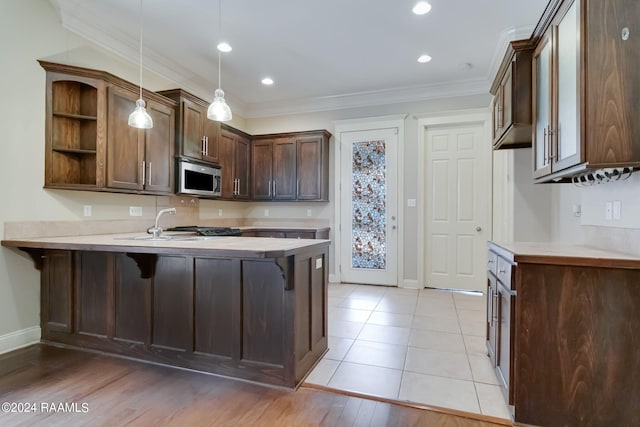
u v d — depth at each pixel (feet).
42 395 6.37
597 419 5.26
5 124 8.13
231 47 11.53
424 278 15.31
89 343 8.44
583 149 5.35
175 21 9.95
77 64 9.73
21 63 8.43
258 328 6.93
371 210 16.11
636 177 5.76
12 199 8.29
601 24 5.27
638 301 5.10
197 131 12.84
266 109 17.78
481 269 14.46
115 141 9.74
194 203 14.64
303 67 13.08
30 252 8.68
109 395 6.39
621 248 6.16
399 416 5.78
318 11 9.43
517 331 5.57
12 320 8.43
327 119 16.87
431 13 9.52
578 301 5.32
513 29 10.28
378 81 14.48
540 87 7.53
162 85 12.83
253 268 6.97
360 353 8.32
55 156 9.19
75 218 9.68
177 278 7.59
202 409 5.96
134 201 11.55
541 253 5.69
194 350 7.43
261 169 17.07
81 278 8.54
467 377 7.11
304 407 6.04
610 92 5.23
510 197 11.44
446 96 14.84
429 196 15.25
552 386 5.43
